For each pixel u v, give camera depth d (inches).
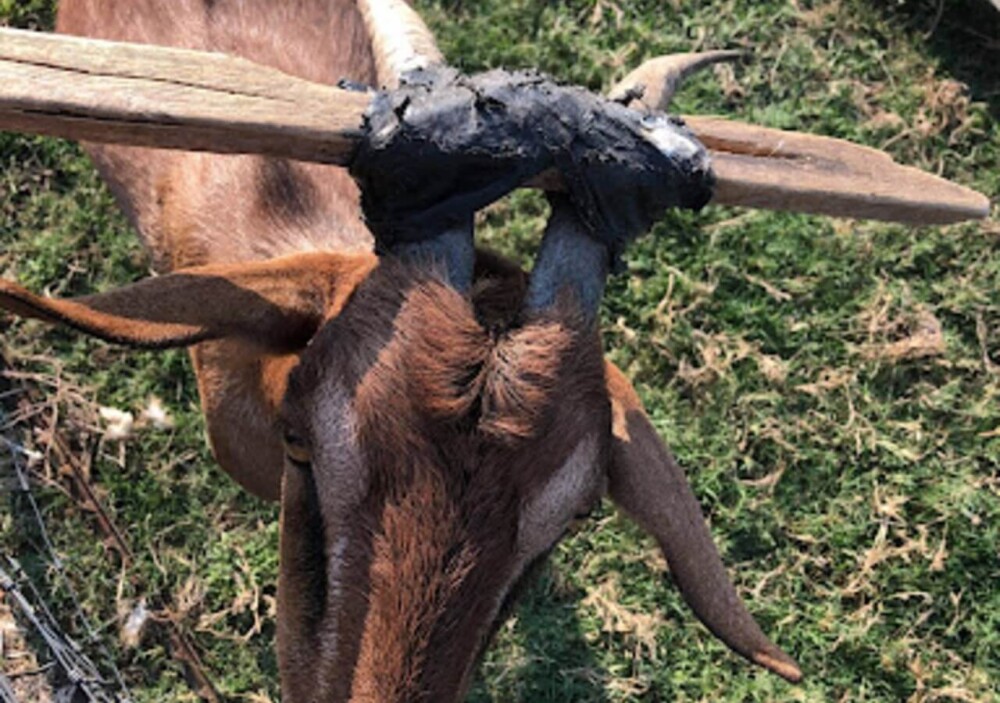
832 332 38.6
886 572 35.9
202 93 17.6
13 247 36.7
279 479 26.6
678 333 37.9
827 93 42.2
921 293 39.5
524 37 41.6
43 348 35.4
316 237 26.1
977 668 35.2
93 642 32.7
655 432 23.0
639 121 19.2
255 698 32.9
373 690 19.4
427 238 19.3
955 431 37.8
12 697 31.8
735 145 20.9
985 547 36.3
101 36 29.7
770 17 42.8
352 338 19.6
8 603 32.8
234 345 23.7
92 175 37.5
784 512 36.5
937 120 41.8
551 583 34.8
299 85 18.3
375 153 18.4
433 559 19.1
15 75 16.9
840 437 37.2
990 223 40.3
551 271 19.5
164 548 34.1
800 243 39.5
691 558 22.6
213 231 26.9
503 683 33.7
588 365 19.8
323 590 20.3
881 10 43.2
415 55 20.8
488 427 18.9
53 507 33.8
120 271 37.0
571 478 19.9
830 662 35.0
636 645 34.4
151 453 34.9
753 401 37.4
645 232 20.1
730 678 34.6
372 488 19.4
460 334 19.0
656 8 42.6
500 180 18.7
